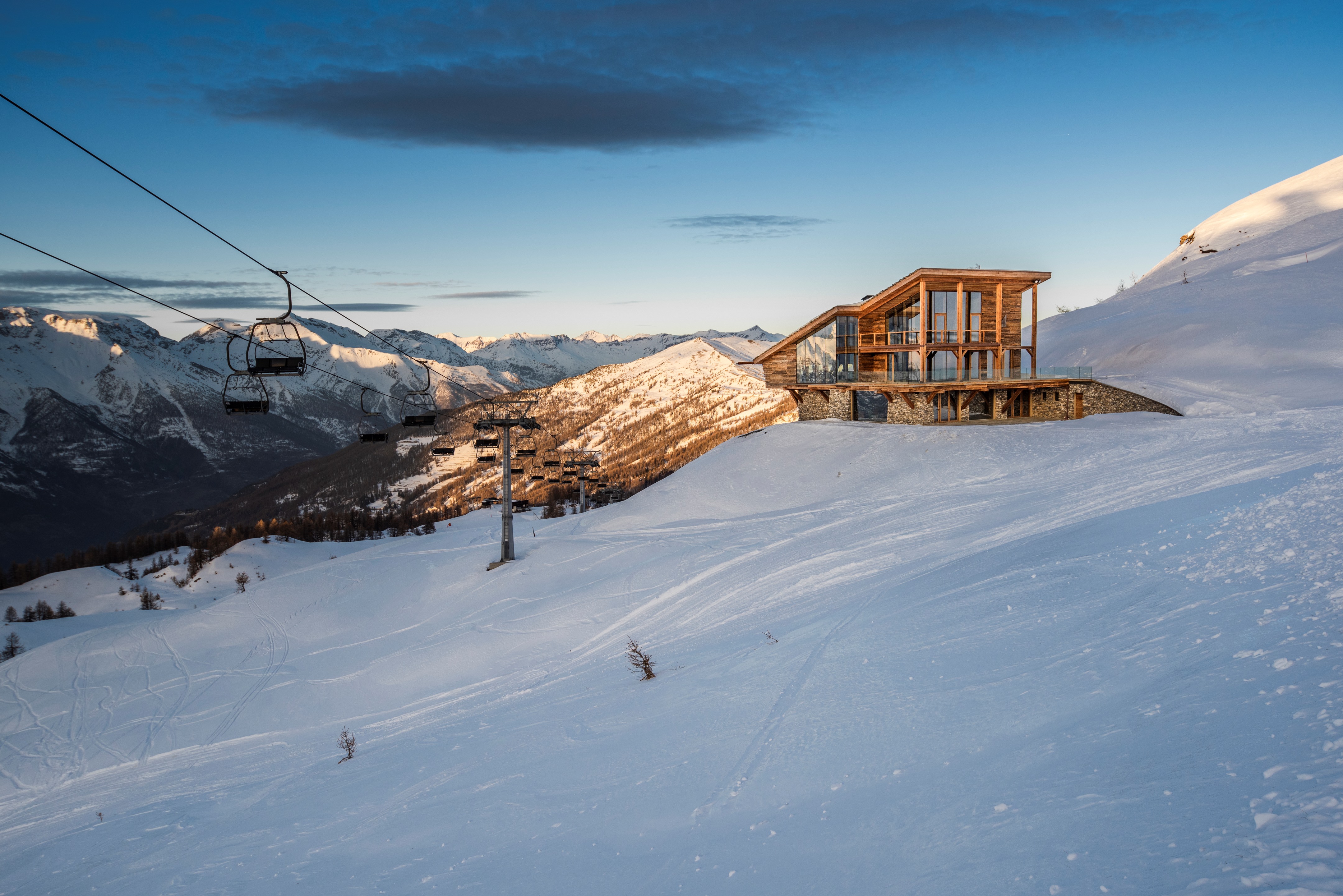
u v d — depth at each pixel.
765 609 25.14
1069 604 14.53
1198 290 98.69
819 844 8.52
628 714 17.25
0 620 109.75
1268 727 7.34
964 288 55.78
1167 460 32.91
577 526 54.56
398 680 33.62
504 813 12.67
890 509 37.34
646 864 9.38
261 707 34.66
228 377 19.28
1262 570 12.95
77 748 33.81
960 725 10.64
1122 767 7.71
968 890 6.29
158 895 12.61
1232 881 5.01
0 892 16.50
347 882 11.06
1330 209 126.88
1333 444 28.53
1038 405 57.44
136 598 116.81
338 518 179.25
